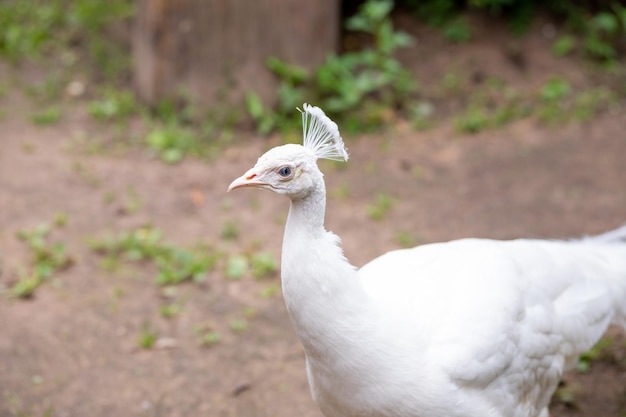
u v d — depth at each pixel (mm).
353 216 6488
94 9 9055
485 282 3658
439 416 3449
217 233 6312
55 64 8484
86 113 7840
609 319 4039
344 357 3299
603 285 4043
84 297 5613
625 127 7535
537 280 3830
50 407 4691
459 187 6859
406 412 3420
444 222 6414
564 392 4707
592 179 6863
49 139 7445
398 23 8797
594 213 6434
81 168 7039
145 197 6719
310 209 3227
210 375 4965
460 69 8281
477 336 3465
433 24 8766
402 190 6836
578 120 7652
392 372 3334
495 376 3547
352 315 3254
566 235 6188
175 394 4820
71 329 5312
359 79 7742
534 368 3752
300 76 7625
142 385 4883
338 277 3221
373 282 3598
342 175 7043
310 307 3230
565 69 8242
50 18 9016
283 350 5180
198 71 7598
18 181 6836
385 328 3324
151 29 7590
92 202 6629
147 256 6016
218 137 7531
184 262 5848
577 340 3920
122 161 7191
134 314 5469
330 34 7766
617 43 8508
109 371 4988
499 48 8461
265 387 4879
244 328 5348
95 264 5930
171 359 5094
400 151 7375
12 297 5586
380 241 6188
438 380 3383
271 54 7578
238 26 7477
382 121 7738
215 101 7637
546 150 7289
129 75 8344
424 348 3396
